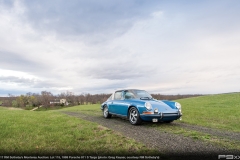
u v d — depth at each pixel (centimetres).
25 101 10775
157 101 693
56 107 9581
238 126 696
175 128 609
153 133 524
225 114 1055
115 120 804
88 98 10219
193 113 1126
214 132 561
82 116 981
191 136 487
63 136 460
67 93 10919
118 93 822
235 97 2800
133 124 663
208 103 2159
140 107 630
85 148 374
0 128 557
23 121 707
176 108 661
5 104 11000
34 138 445
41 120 742
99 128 567
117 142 414
